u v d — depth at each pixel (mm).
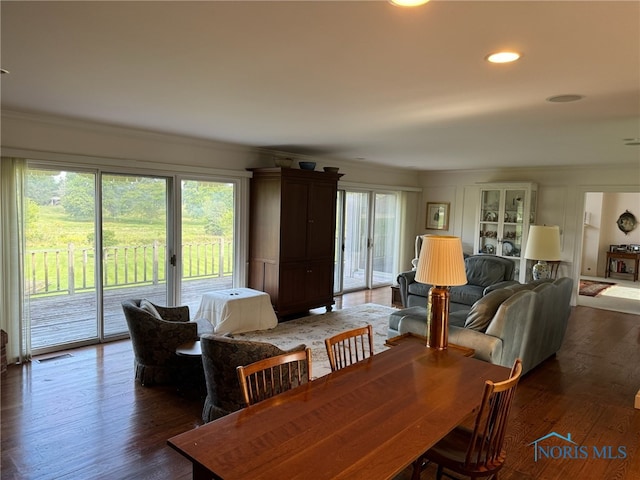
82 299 4715
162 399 3463
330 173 6277
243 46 2227
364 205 8281
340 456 1462
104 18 1922
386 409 1819
